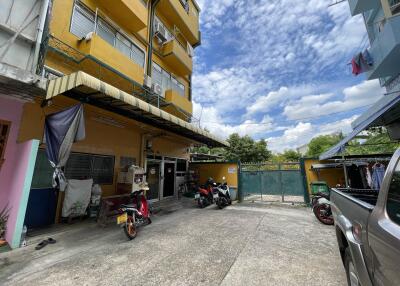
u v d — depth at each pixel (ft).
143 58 32.78
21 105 17.33
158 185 34.73
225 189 30.45
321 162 28.94
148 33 34.47
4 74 12.37
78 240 15.39
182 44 45.96
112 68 23.38
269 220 20.83
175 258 12.06
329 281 9.27
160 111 21.25
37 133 18.16
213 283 9.33
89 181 20.80
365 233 5.87
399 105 16.29
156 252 13.00
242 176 34.55
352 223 7.14
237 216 22.85
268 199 35.06
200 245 14.07
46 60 19.40
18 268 11.06
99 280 9.78
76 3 22.68
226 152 86.43
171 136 35.53
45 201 18.72
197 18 51.21
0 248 13.41
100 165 24.50
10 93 15.66
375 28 30.89
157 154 34.40
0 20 13.39
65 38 21.12
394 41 20.67
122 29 28.71
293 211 25.45
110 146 25.76
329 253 12.43
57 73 20.10
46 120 16.58
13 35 13.97
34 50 14.53
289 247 13.50
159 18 38.63
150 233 16.99
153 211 26.17
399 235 4.24
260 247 13.53
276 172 32.07
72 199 19.40
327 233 16.43
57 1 20.79
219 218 22.02
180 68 41.96
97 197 21.57
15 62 13.85
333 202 10.43
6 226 14.93
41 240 15.17
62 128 15.21
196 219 21.77
